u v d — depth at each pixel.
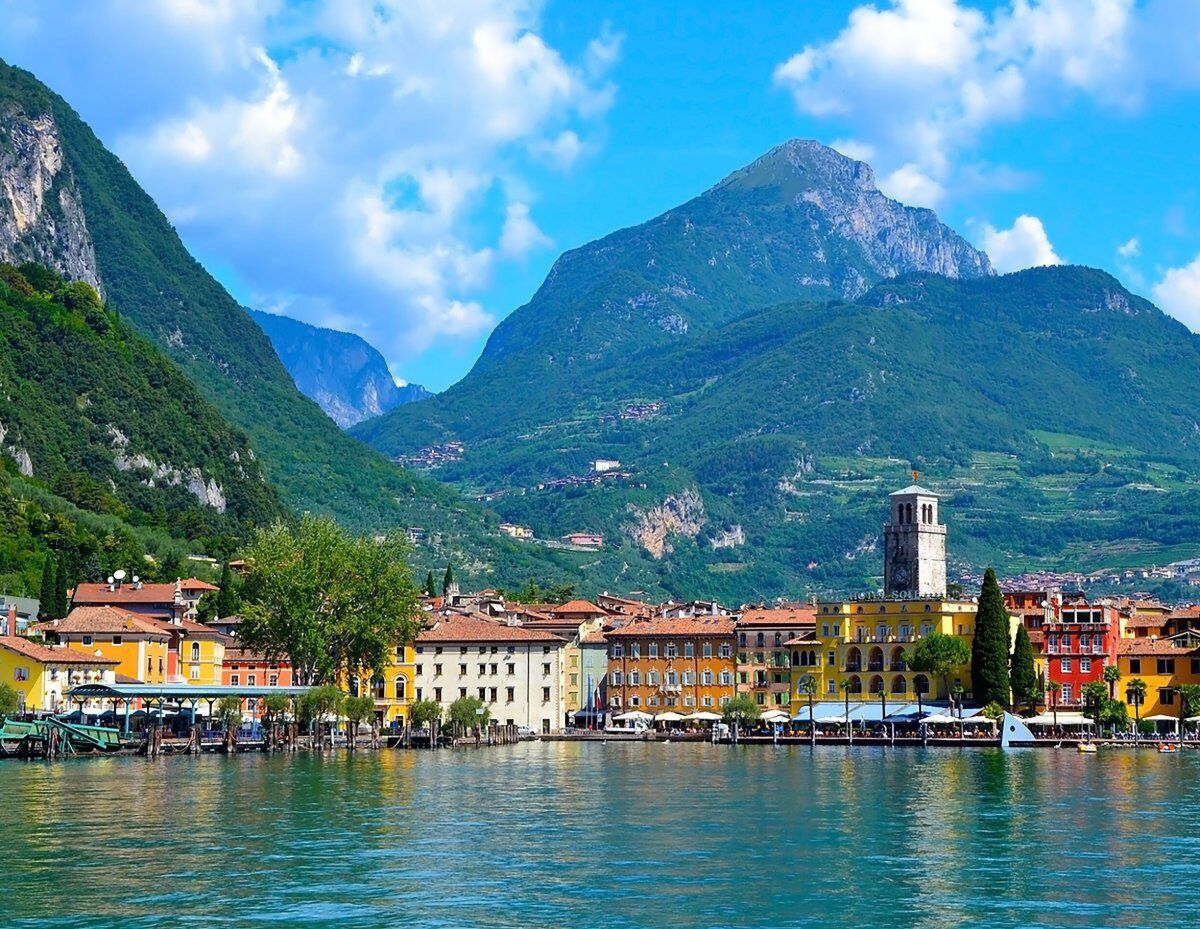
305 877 120.25
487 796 175.25
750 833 144.50
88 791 175.00
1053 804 169.12
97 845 133.75
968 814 159.50
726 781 198.50
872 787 189.88
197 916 107.56
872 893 115.81
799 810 162.88
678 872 123.50
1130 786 191.62
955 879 121.00
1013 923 106.75
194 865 124.62
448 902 112.12
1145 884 119.00
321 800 168.25
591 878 120.88
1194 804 169.12
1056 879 121.00
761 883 119.25
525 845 136.12
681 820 153.88
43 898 112.31
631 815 157.62
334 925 105.50
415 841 137.75
